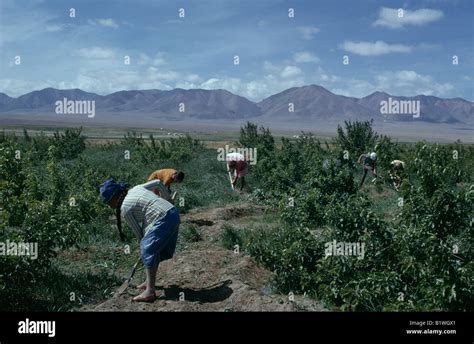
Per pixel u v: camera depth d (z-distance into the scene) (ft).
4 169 34.76
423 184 28.43
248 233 31.58
